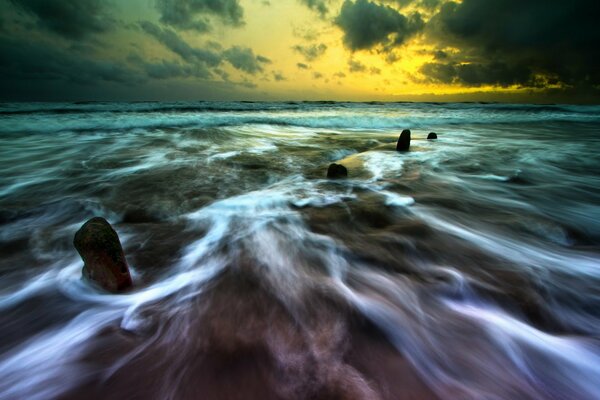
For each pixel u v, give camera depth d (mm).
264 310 3207
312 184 7734
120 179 7934
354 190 7262
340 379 2410
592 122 27719
